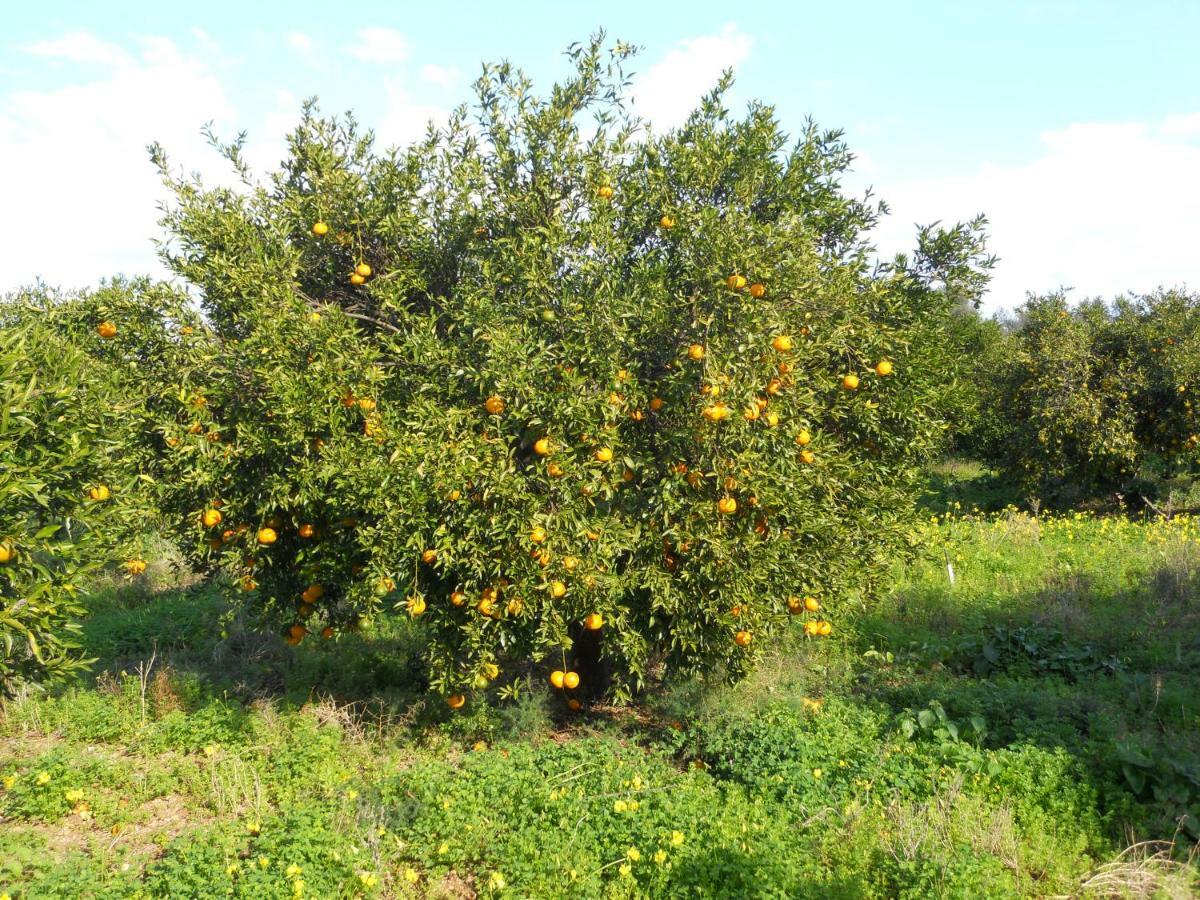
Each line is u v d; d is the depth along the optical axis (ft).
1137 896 13.48
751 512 16.90
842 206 19.57
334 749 19.66
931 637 27.27
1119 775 17.08
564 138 17.93
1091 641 26.12
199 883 13.96
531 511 15.97
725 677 20.38
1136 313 51.60
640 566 17.65
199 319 18.04
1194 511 49.65
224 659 26.25
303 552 17.88
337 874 14.34
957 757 17.99
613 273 17.22
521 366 16.10
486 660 17.58
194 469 16.66
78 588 15.84
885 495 19.51
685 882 14.07
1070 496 53.93
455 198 18.83
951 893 13.12
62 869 14.69
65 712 21.71
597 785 17.48
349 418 16.71
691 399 16.31
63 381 15.07
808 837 15.46
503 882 14.12
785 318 16.78
